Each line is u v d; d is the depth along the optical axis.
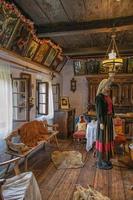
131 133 5.56
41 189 2.83
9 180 2.11
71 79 6.98
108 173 3.43
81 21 3.48
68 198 2.59
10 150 3.13
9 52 3.27
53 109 5.99
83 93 6.88
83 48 5.39
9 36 3.06
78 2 2.74
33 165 3.77
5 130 3.28
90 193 2.57
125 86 6.13
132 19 3.24
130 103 6.10
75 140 5.52
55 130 4.86
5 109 3.26
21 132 3.65
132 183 3.04
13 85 3.68
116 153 4.47
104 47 5.21
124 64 6.06
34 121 4.21
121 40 4.66
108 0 2.68
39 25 3.68
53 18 3.34
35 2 2.74
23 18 3.02
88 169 3.60
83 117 5.61
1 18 2.70
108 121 3.65
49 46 4.58
